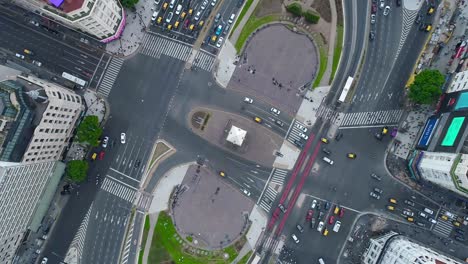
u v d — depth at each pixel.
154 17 137.75
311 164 134.12
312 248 132.62
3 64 138.88
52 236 136.50
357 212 132.50
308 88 135.12
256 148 135.50
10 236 123.38
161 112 137.38
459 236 129.50
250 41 136.88
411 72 133.75
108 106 138.00
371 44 134.50
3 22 140.00
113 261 135.38
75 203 137.00
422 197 131.75
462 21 133.00
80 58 139.00
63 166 135.00
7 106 107.25
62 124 127.19
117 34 134.50
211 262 134.50
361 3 135.25
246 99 135.38
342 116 134.12
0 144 108.31
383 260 121.31
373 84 134.12
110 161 137.25
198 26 137.50
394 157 132.62
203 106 137.00
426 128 128.12
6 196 111.38
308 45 135.88
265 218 134.50
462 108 113.88
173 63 137.75
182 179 136.50
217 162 136.00
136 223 135.88
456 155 108.31
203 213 135.88
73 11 111.19
